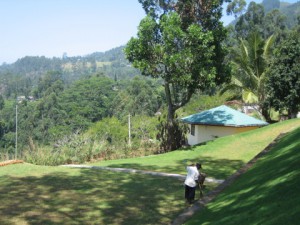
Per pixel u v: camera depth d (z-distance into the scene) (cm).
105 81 9862
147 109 7544
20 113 9306
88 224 1014
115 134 3775
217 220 902
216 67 2423
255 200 923
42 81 14275
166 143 2488
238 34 6675
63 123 7944
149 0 2409
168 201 1230
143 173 1698
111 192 1346
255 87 3322
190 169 1197
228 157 2020
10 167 1838
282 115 3278
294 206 748
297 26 5925
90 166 1903
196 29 2139
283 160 1238
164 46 2180
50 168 1841
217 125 2741
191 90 2373
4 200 1231
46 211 1120
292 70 2662
